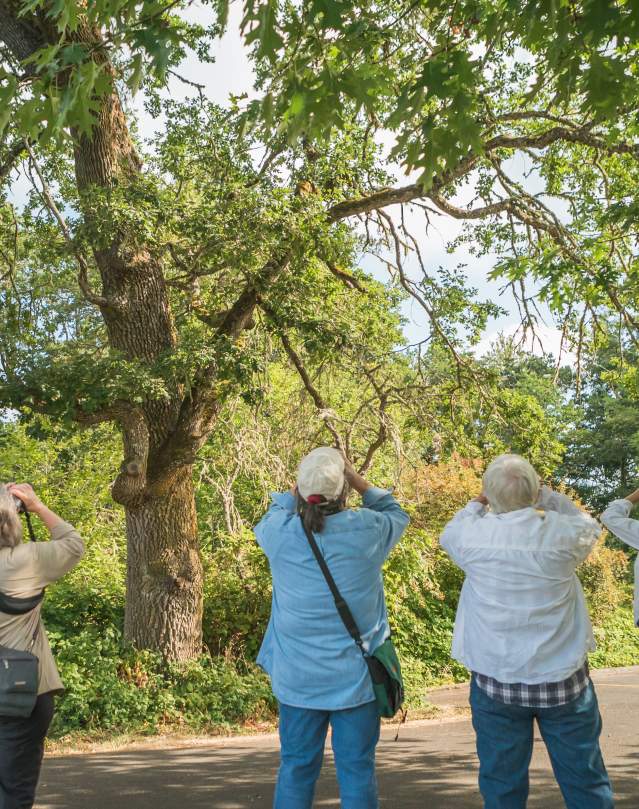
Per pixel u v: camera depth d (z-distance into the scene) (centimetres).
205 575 1465
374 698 318
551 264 980
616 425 4612
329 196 1348
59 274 1474
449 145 413
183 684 1181
